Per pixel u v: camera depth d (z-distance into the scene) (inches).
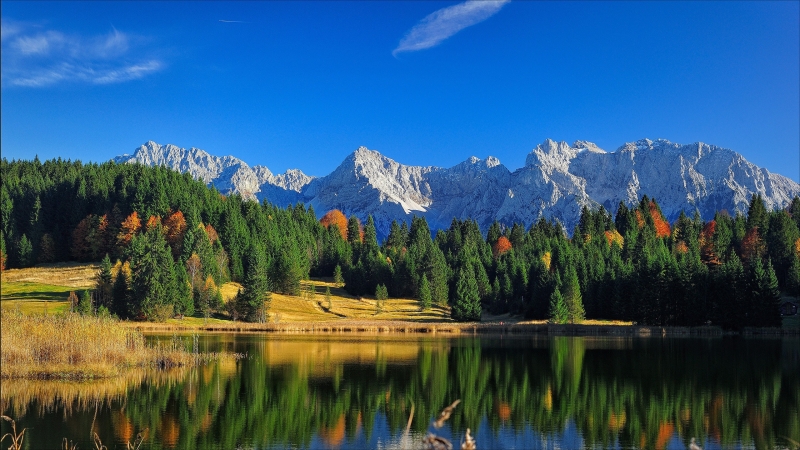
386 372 2397.9
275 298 5890.8
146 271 4534.9
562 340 3929.6
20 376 2033.7
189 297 4817.9
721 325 4429.1
